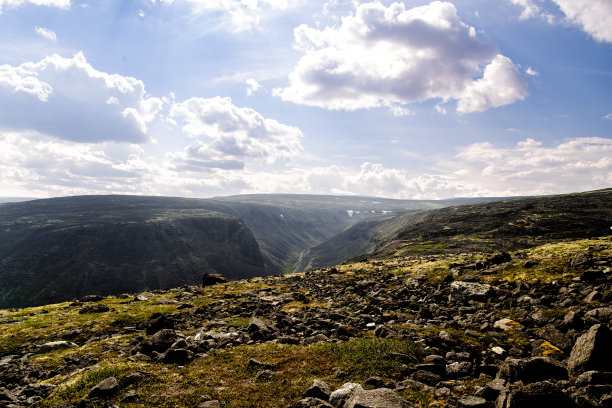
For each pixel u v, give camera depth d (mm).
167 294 50562
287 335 21734
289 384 13289
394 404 10234
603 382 10594
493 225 171750
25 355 22078
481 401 10633
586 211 173500
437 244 144500
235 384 13500
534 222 160750
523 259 35094
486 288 28359
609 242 33344
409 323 22562
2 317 35031
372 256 150750
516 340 16734
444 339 17016
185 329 27266
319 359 15766
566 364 13148
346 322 24625
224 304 39375
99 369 14922
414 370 13820
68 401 12594
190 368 15320
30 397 13906
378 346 16328
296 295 42469
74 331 27391
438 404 10898
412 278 44031
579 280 24938
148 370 14898
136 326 29422
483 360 14883
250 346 18578
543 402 9797
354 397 10758
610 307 16766
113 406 11484
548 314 18812
